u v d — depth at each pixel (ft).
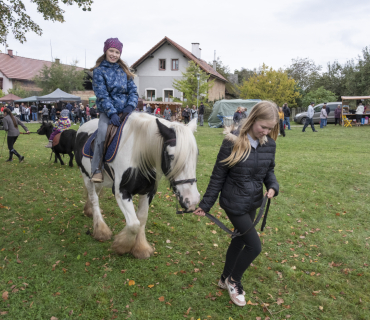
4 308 8.46
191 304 8.94
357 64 111.65
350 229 14.26
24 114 83.61
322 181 21.93
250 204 8.09
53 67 118.11
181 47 110.01
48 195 18.10
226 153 7.92
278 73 106.42
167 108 79.66
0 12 27.20
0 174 22.54
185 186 7.97
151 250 11.57
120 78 10.42
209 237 13.29
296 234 13.74
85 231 13.52
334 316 8.63
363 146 38.83
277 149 36.29
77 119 80.02
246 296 9.38
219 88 130.72
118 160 9.81
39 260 10.94
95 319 8.23
